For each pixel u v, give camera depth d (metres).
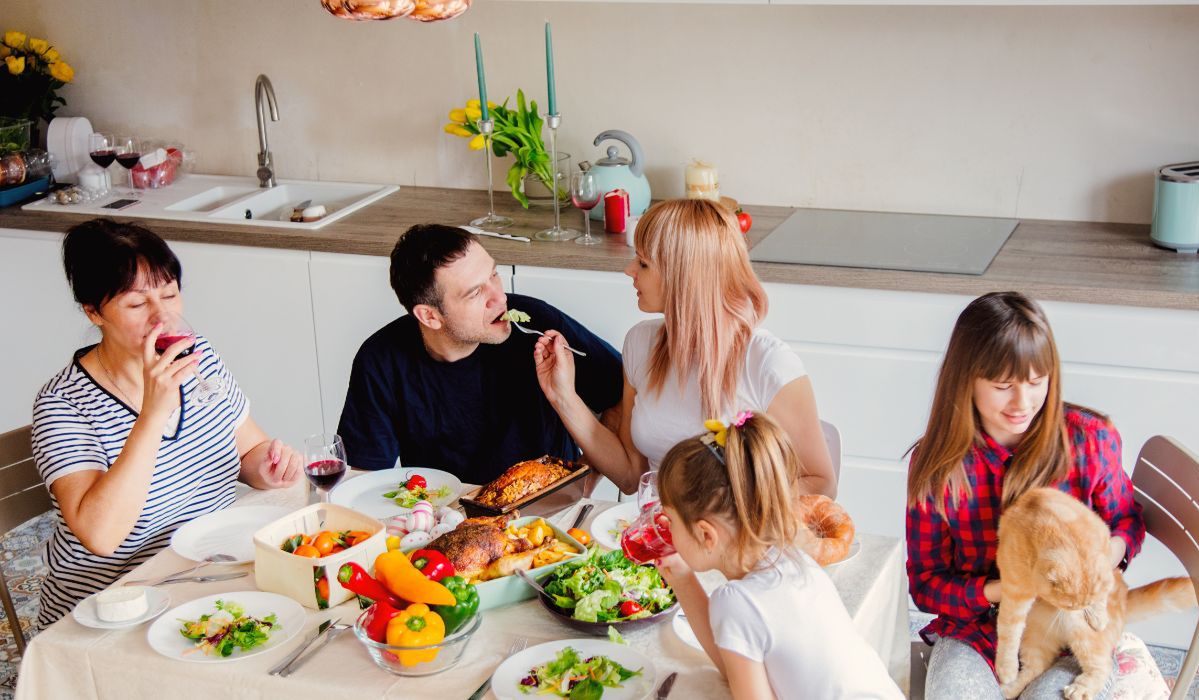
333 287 3.47
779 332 3.12
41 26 4.15
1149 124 3.25
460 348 2.44
